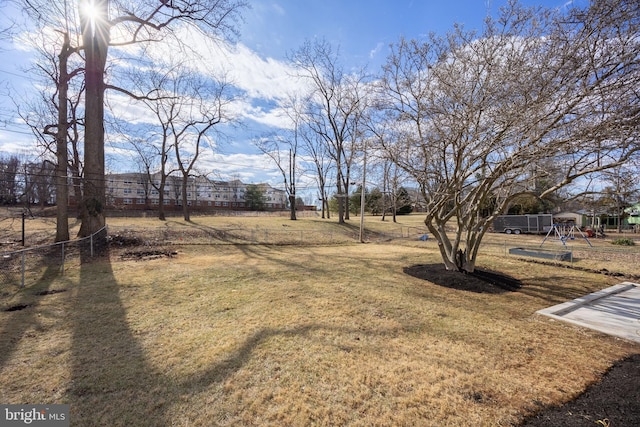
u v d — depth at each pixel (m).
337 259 10.67
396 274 8.04
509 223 26.84
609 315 4.96
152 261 9.56
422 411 2.44
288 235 18.08
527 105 4.88
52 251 9.88
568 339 3.95
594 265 9.55
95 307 4.98
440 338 3.91
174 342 3.65
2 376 2.87
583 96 4.53
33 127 15.26
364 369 3.06
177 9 11.48
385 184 14.98
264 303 5.27
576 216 32.56
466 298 5.91
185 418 2.32
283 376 2.91
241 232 17.44
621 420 2.36
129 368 3.04
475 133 5.48
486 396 2.67
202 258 10.57
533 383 2.89
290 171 29.59
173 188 47.03
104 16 10.83
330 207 47.78
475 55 6.06
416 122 6.90
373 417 2.36
